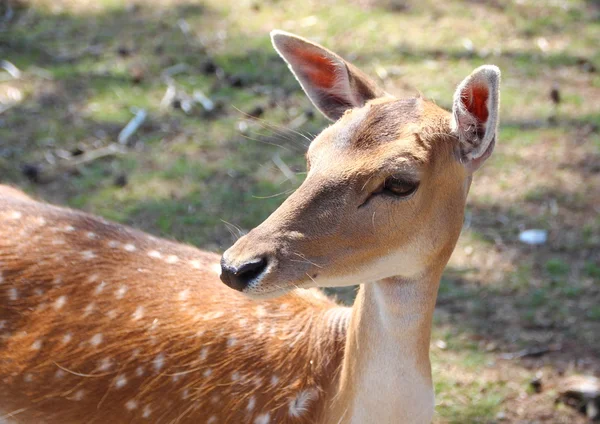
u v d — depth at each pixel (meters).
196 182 11.72
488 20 16.50
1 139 12.36
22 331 6.55
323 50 6.42
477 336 9.39
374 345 5.88
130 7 16.61
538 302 9.91
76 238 6.82
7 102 13.23
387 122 5.63
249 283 5.34
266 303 6.70
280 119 13.14
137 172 11.86
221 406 6.41
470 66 14.84
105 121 12.93
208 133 12.78
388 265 5.64
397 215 5.52
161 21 16.06
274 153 12.39
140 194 11.42
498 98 5.54
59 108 13.20
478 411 8.46
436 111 5.83
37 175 11.59
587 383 8.61
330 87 6.59
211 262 7.03
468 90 5.65
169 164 12.06
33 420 6.69
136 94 13.66
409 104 5.79
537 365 9.04
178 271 6.80
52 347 6.51
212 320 6.53
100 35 15.45
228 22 16.12
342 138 5.64
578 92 14.27
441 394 8.62
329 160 5.58
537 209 11.55
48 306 6.55
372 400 5.99
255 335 6.50
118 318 6.53
